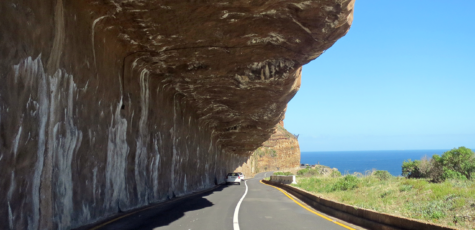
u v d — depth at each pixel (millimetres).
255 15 10562
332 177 28609
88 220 9219
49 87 7398
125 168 12414
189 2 9469
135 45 11953
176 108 20547
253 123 32719
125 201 12273
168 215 11141
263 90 19609
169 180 18828
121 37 11203
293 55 14219
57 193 7730
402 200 11484
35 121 6848
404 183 14797
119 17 9938
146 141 14852
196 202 16062
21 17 6371
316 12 10438
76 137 8703
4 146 5902
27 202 6578
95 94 9891
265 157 121125
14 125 6168
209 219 10266
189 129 24531
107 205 10664
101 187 10242
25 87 6504
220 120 30844
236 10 10141
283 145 125312
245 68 15703
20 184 6367
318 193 18047
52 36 7430
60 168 7898
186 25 10914
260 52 13828
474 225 7273
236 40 12500
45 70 7223
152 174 15719
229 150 57094
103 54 10516
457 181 13898
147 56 13117
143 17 10086
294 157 126375
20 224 6324
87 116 9359
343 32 12023
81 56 8969
